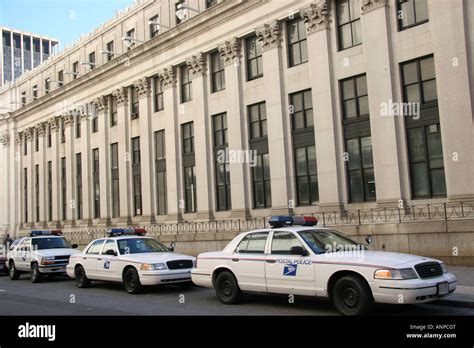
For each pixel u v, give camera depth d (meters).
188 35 28.52
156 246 16.72
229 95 26.03
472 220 15.48
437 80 17.84
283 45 23.73
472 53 17.19
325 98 21.48
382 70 19.45
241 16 25.44
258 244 11.77
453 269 15.14
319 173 21.61
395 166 18.95
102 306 12.76
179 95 29.70
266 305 11.80
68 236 36.78
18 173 47.16
